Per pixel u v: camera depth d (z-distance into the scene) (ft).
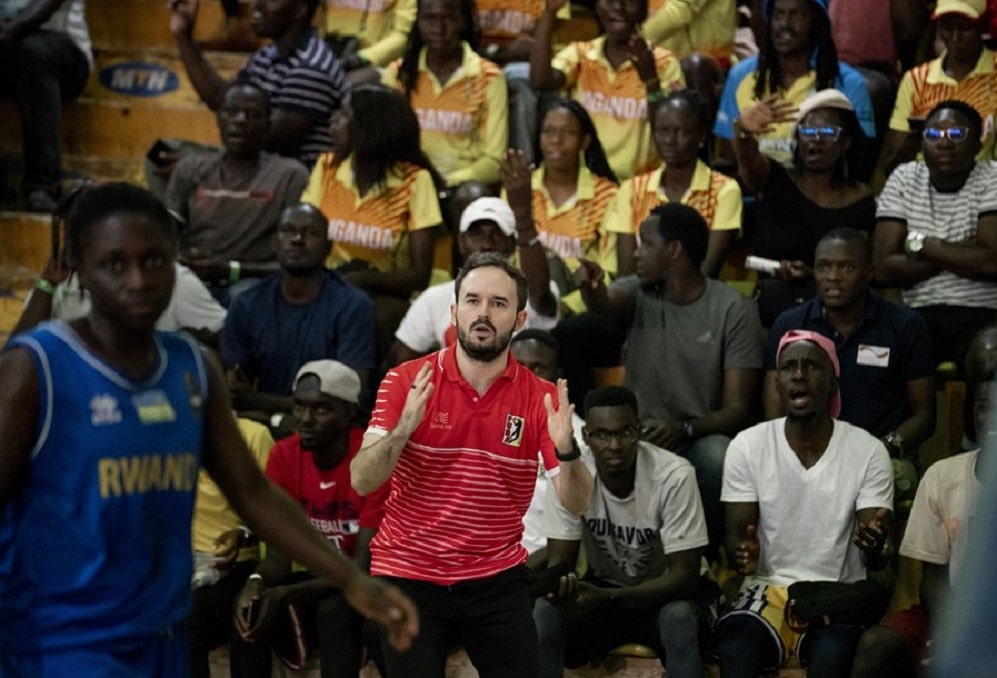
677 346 54.44
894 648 45.55
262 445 52.49
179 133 70.23
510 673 39.93
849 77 63.98
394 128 61.31
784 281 57.26
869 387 52.70
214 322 57.62
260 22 67.15
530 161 67.92
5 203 66.59
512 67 72.13
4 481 25.41
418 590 39.52
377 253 62.13
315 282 56.44
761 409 55.57
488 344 38.55
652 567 48.98
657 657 48.55
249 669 48.29
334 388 49.60
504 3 74.90
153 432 26.27
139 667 26.53
